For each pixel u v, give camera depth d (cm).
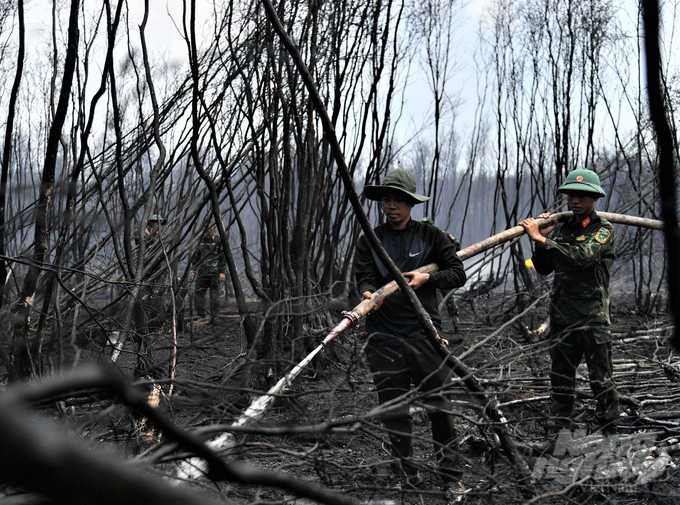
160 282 452
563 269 372
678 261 46
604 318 359
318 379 422
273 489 265
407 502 279
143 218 388
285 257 443
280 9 425
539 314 784
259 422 184
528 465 270
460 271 311
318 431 136
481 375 412
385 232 323
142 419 266
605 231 369
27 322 296
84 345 380
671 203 47
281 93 440
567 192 386
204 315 845
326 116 238
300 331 438
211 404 195
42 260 295
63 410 238
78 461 22
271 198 459
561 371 370
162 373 327
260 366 392
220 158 415
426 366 292
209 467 50
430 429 399
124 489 23
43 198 289
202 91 404
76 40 282
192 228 468
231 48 416
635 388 480
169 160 457
